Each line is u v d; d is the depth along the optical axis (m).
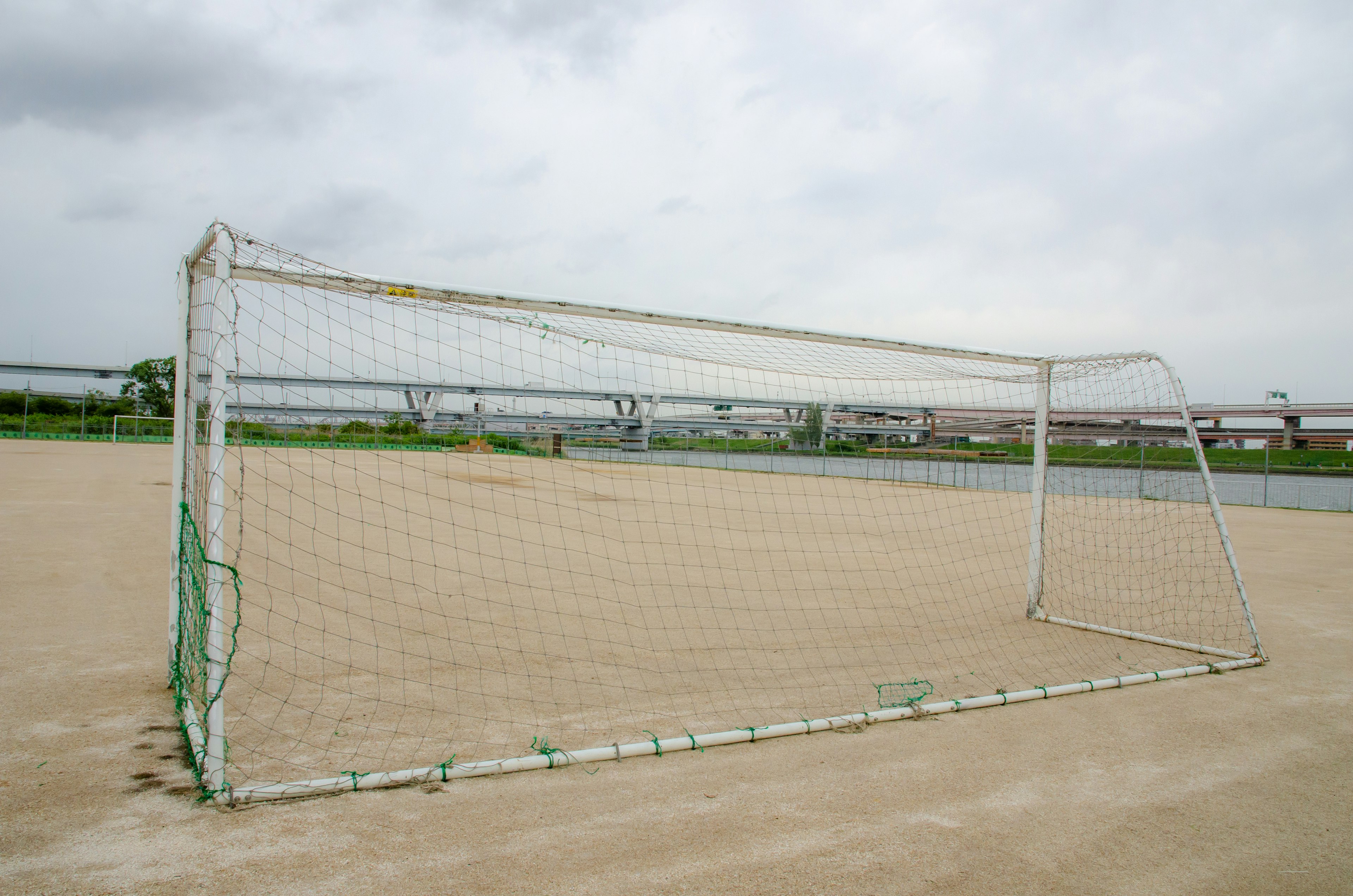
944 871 2.58
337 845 2.62
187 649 3.86
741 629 6.11
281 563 8.13
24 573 7.11
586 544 10.75
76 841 2.59
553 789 3.12
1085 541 12.84
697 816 2.92
